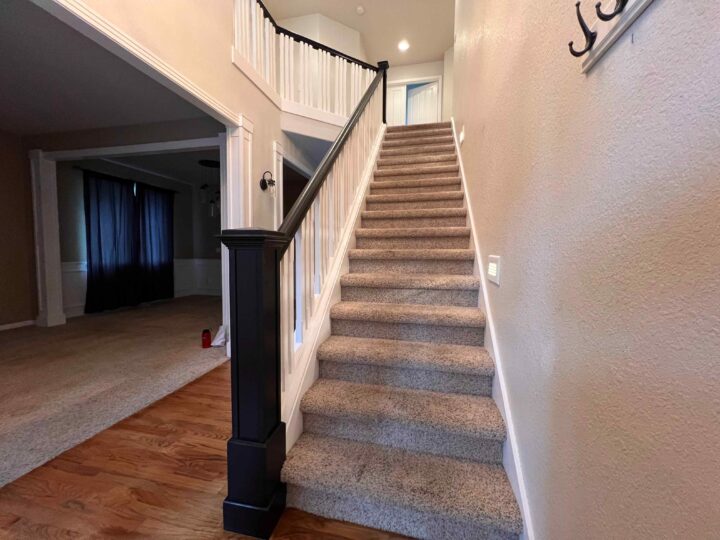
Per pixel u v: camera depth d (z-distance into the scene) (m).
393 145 3.67
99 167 5.00
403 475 1.16
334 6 4.93
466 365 1.42
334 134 4.09
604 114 0.64
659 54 0.49
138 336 3.58
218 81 2.50
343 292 2.01
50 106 3.05
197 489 1.29
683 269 0.45
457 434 1.23
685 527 0.44
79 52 2.22
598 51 0.65
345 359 1.54
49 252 4.02
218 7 2.50
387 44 5.86
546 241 0.91
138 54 1.78
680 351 0.46
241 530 1.09
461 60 2.80
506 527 1.00
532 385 0.99
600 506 0.64
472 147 2.19
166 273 6.21
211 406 1.97
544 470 0.90
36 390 2.18
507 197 1.30
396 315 1.68
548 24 0.91
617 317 0.59
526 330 1.05
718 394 0.40
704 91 0.42
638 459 0.54
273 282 1.14
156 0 1.90
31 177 3.93
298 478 1.15
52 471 1.39
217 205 6.88
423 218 2.49
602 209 0.64
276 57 3.60
